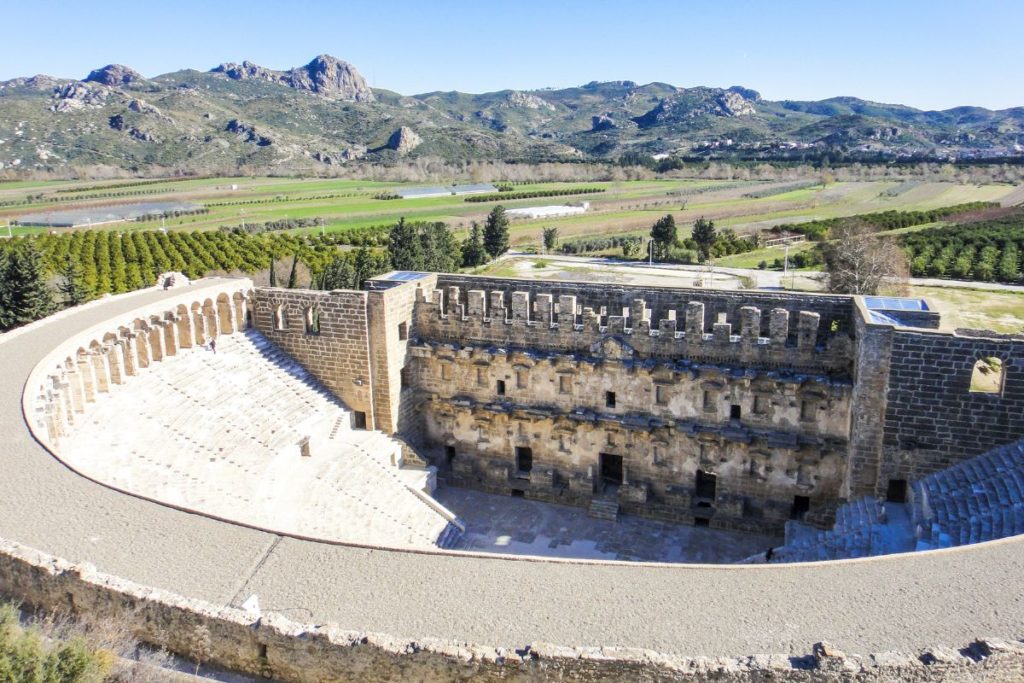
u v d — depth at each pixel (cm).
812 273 13912
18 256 8394
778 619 2408
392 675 2250
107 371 4531
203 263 13288
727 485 5306
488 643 2316
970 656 2138
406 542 4841
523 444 5812
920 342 4150
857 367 4556
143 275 12006
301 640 2273
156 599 2367
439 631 2378
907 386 4238
